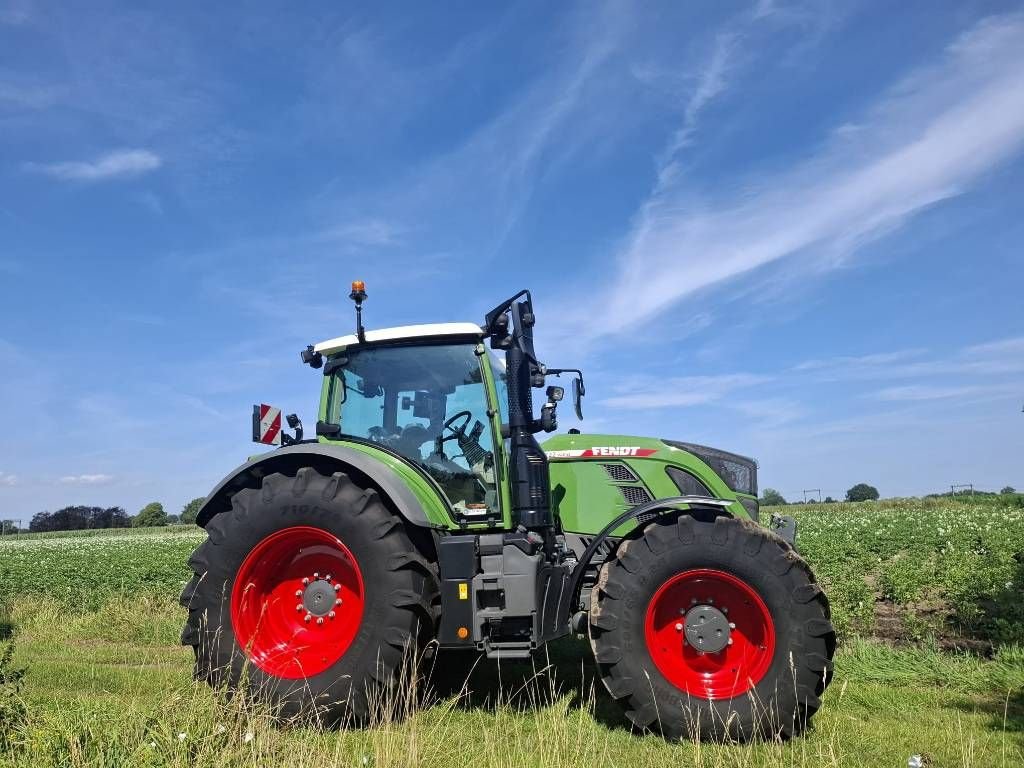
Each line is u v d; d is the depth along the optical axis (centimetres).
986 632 678
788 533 579
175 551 1977
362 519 455
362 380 534
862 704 477
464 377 517
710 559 429
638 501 534
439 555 459
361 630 445
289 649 465
